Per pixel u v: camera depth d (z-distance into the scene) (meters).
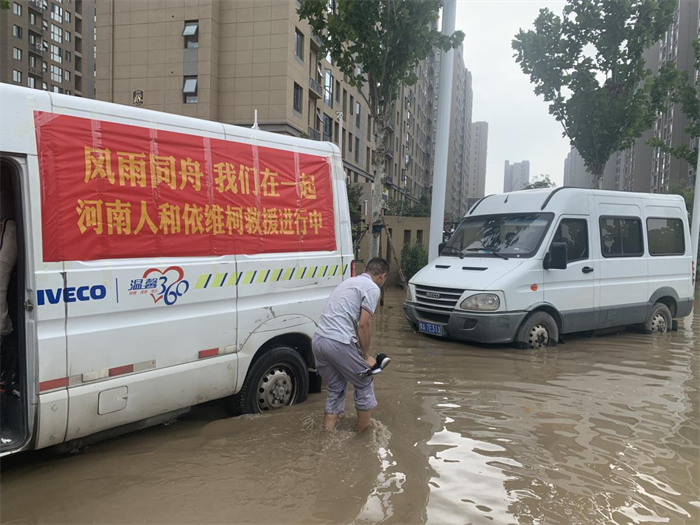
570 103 14.35
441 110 10.88
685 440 4.44
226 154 4.41
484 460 3.98
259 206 4.66
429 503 3.32
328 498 3.36
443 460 3.96
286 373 5.09
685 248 10.02
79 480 3.53
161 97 30.47
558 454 4.12
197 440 4.23
